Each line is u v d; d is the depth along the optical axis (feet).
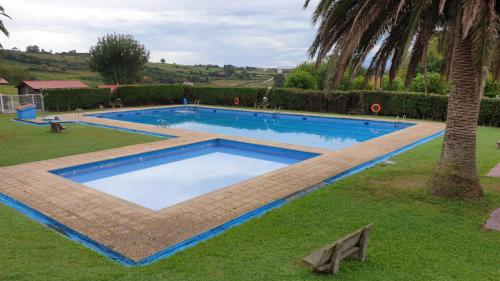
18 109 61.26
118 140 43.96
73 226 19.07
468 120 21.62
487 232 17.92
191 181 33.30
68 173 31.68
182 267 14.64
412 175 28.12
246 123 72.33
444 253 15.74
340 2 22.66
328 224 19.03
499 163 31.78
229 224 19.74
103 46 124.98
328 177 28.53
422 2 19.47
